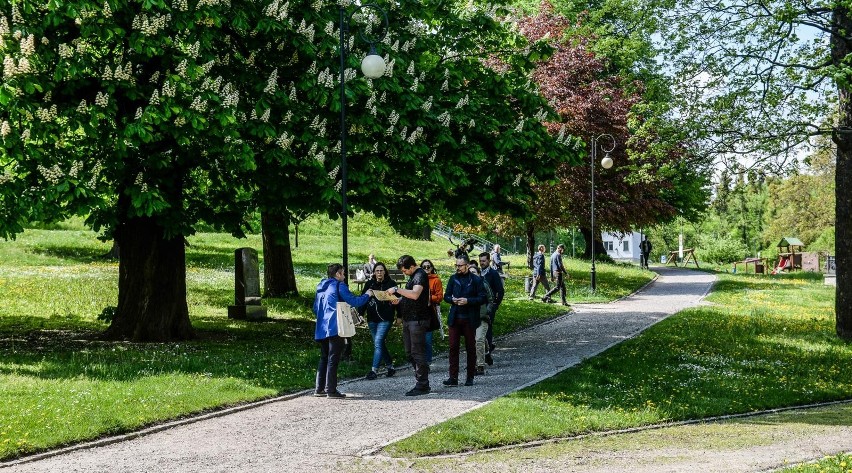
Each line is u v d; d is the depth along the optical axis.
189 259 37.94
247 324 20.86
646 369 14.86
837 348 18.56
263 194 16.38
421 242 58.47
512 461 8.41
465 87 19.27
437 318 14.93
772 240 83.25
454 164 17.48
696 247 100.44
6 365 13.20
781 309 26.86
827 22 18.50
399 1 18.45
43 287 25.59
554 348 17.75
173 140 15.62
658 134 20.19
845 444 9.37
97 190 14.51
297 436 9.40
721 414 11.65
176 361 13.99
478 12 19.36
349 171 16.12
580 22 38.19
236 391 11.76
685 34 19.64
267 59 16.69
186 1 14.77
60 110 14.43
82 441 8.96
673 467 8.05
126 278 17.70
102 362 13.74
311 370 13.88
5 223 13.73
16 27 13.72
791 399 13.09
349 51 16.66
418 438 9.09
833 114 19.14
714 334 20.19
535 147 18.59
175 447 8.88
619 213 38.19
